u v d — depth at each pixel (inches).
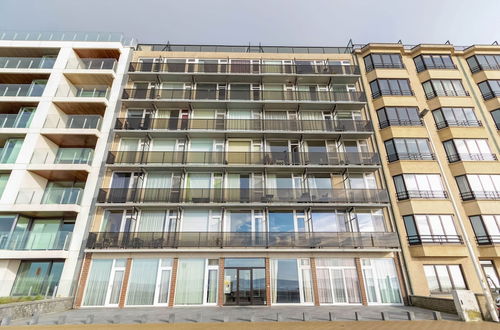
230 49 938.1
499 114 775.1
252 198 662.5
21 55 832.9
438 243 616.1
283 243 611.2
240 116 798.5
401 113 762.8
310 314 473.4
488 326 377.7
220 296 573.6
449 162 717.9
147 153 707.4
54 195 664.4
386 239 616.7
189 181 700.0
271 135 746.2
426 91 819.4
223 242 606.9
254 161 715.4
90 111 772.6
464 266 607.5
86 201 645.3
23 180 631.8
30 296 530.6
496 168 700.0
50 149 708.0
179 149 745.0
